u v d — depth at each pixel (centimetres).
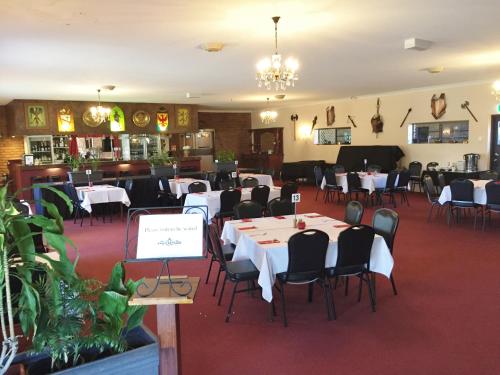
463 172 869
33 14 364
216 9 365
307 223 411
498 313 345
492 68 722
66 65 604
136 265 491
